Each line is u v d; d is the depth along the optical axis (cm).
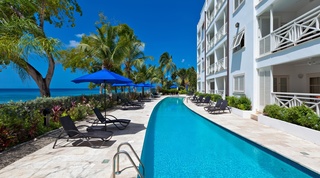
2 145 488
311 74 996
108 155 468
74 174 366
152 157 552
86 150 504
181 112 1460
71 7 1180
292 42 773
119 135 668
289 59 780
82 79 678
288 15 1041
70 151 495
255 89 1055
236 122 912
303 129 607
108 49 1669
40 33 652
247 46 1130
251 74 1079
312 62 877
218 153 582
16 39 537
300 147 530
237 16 1279
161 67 4469
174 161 523
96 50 1677
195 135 792
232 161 520
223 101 1228
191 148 631
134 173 372
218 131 852
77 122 921
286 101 923
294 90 1102
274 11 1002
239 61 1255
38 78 1073
